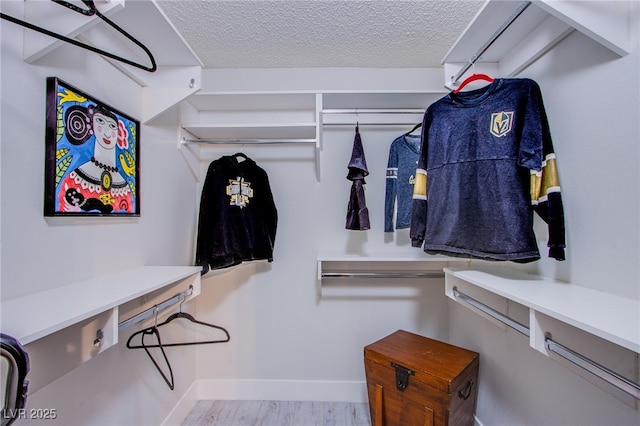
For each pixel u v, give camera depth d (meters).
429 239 1.13
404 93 1.49
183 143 1.56
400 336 1.57
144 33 1.04
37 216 0.76
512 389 1.16
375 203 1.79
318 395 1.77
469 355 1.35
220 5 1.20
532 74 1.08
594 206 0.82
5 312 0.62
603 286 0.80
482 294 1.19
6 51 0.69
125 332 1.16
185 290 1.20
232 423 1.57
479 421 1.39
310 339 1.80
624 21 0.72
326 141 1.80
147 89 1.25
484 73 1.27
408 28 1.37
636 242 0.71
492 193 0.97
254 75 1.77
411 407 1.24
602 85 0.80
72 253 0.87
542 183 0.92
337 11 1.25
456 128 1.08
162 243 1.37
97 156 0.95
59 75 0.82
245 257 1.60
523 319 1.07
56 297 0.74
